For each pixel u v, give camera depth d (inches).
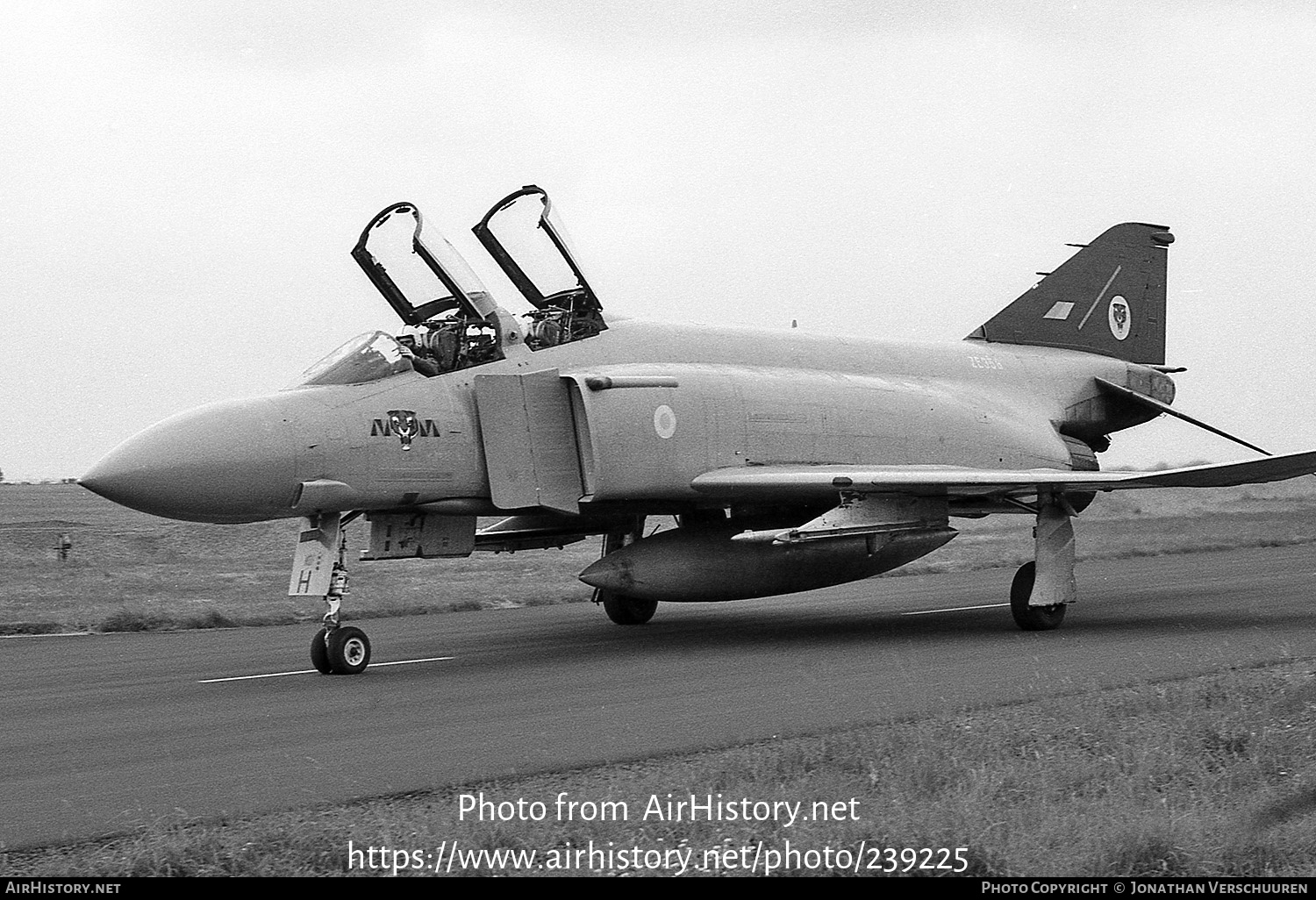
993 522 4424.2
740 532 1539.1
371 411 1294.3
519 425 1376.7
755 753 781.9
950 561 2743.6
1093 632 1441.9
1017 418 1875.0
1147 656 1204.5
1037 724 855.1
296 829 628.4
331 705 1035.9
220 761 812.6
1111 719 855.1
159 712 1021.2
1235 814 623.5
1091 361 2091.5
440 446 1337.4
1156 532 3472.0
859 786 689.6
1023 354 2023.9
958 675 1118.4
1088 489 1465.3
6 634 1734.7
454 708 1005.8
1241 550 2918.3
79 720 991.0
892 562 1555.1
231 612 1881.2
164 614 1840.6
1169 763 719.7
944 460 1726.1
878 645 1370.6
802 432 1582.2
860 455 1636.3
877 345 1827.0
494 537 1626.5
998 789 671.8
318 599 2053.4
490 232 1489.9
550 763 783.7
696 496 1510.8
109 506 7258.9
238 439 1204.5
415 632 1648.6
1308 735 794.8
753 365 1632.6
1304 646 1231.5
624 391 1425.9
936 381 1846.7
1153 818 601.0
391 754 823.1
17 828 656.4
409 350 1380.4
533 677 1176.2
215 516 1219.9
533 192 1439.5
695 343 1590.8
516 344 1429.6
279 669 1291.8
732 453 1517.0
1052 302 2098.9
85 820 668.1
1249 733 792.9
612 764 778.2
